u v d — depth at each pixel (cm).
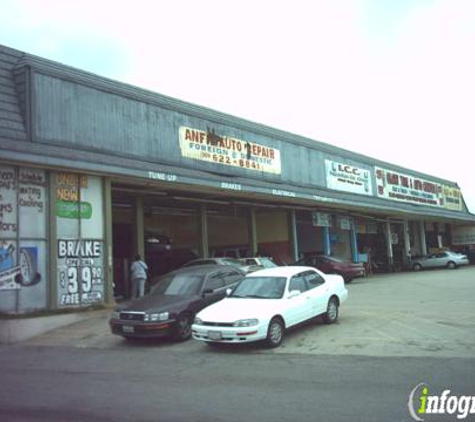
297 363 955
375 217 4128
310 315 1258
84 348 1264
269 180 2658
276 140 2758
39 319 1485
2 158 1447
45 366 1066
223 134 2381
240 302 1174
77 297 1661
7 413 706
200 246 2680
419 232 5041
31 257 1562
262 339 1097
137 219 2302
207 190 2283
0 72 1598
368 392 730
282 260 3262
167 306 1261
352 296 2014
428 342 1085
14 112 1586
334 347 1087
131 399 755
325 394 730
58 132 1672
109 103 1859
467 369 845
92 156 1719
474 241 5569
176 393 777
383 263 4275
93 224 1745
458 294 1948
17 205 1546
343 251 3772
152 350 1178
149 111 2016
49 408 724
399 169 4144
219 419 638
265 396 734
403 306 1639
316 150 3117
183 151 2148
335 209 3516
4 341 1409
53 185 1633
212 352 1109
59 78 1702
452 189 5162
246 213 3034
